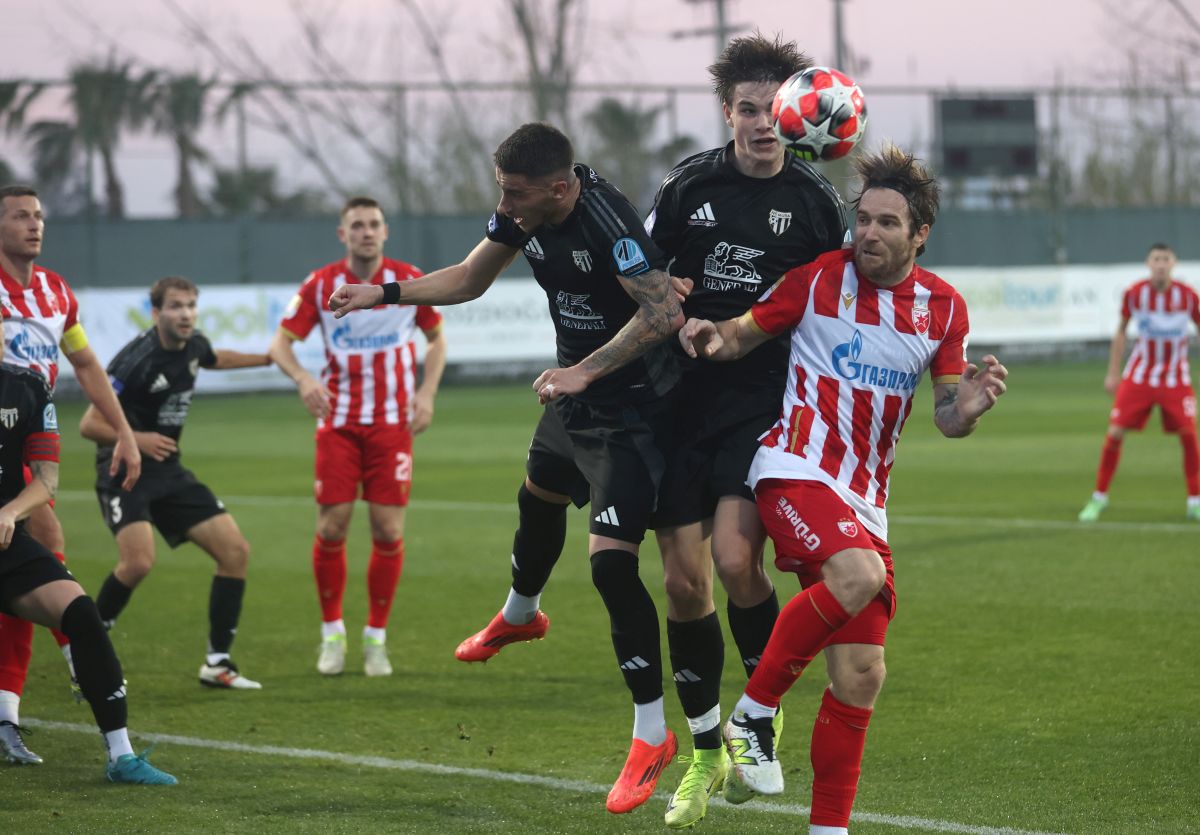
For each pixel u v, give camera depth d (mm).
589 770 13727
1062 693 15844
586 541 28203
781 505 11164
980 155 81938
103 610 18578
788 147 12523
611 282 12289
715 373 12742
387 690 17156
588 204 12016
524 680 17422
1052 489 33531
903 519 29125
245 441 48469
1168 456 39781
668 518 12484
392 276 20031
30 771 13836
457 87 76938
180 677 18000
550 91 78250
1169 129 84125
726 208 12914
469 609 22016
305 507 33469
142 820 12234
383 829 11969
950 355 11297
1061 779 12906
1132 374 28859
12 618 14438
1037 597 21172
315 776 13570
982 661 17422
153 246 70312
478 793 13008
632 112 79562
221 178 72500
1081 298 79000
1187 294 28344
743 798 11742
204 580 25062
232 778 13523
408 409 19172
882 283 11188
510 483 36938
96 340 64250
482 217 75188
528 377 72875
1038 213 81688
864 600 10688
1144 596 21031
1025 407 54562
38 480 13836
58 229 69125
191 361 18922
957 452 41562
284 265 72375
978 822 11789
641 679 12211
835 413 11227
